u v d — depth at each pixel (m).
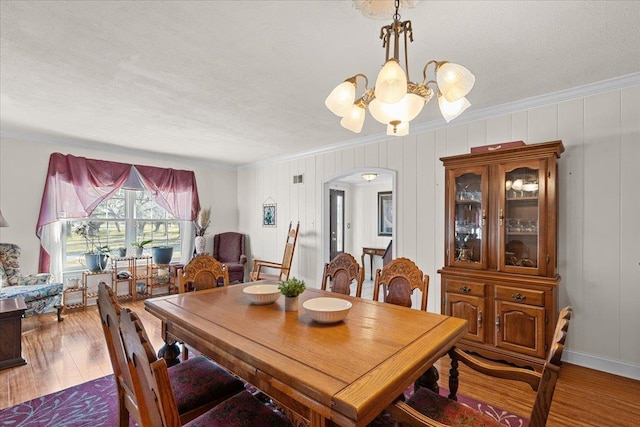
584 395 2.27
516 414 2.08
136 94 2.80
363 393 1.00
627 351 2.52
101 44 2.01
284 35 1.93
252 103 3.01
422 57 2.18
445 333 1.53
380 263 7.21
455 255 3.05
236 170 6.48
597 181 2.64
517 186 2.76
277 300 2.14
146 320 3.89
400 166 3.89
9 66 2.29
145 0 1.61
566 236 2.77
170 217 5.62
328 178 4.78
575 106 2.74
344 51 2.11
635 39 1.96
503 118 3.11
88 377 2.54
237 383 1.65
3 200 3.99
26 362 2.78
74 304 4.38
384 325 1.64
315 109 3.17
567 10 1.68
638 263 2.48
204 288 2.62
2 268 3.64
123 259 4.77
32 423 1.98
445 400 1.46
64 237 4.50
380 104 1.49
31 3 1.62
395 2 1.35
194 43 2.01
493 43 2.01
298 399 1.07
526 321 2.59
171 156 5.46
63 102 2.98
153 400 1.00
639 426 1.95
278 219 5.61
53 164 4.29
